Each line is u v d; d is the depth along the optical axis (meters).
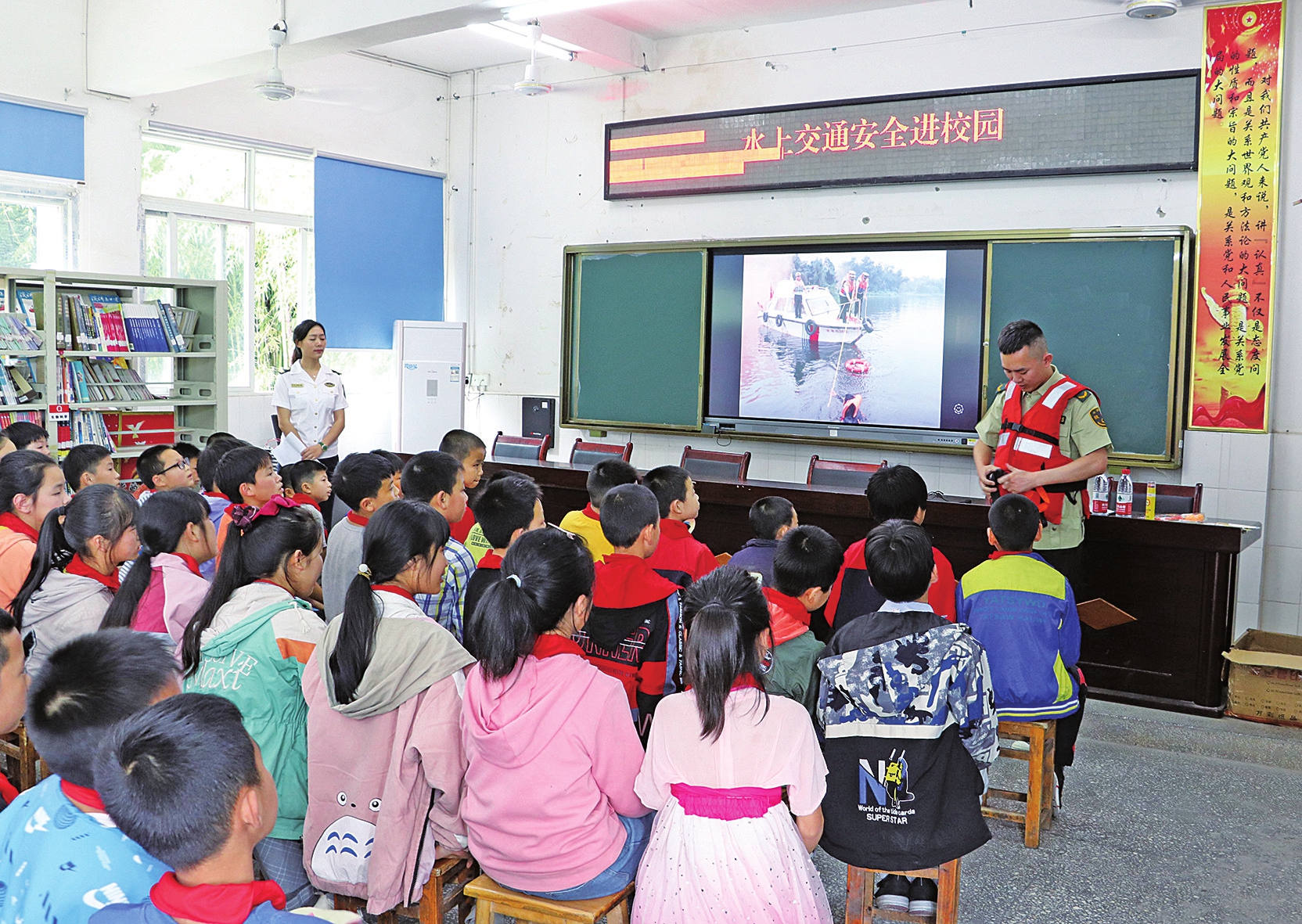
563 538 1.98
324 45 5.48
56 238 6.34
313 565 2.20
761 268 7.03
